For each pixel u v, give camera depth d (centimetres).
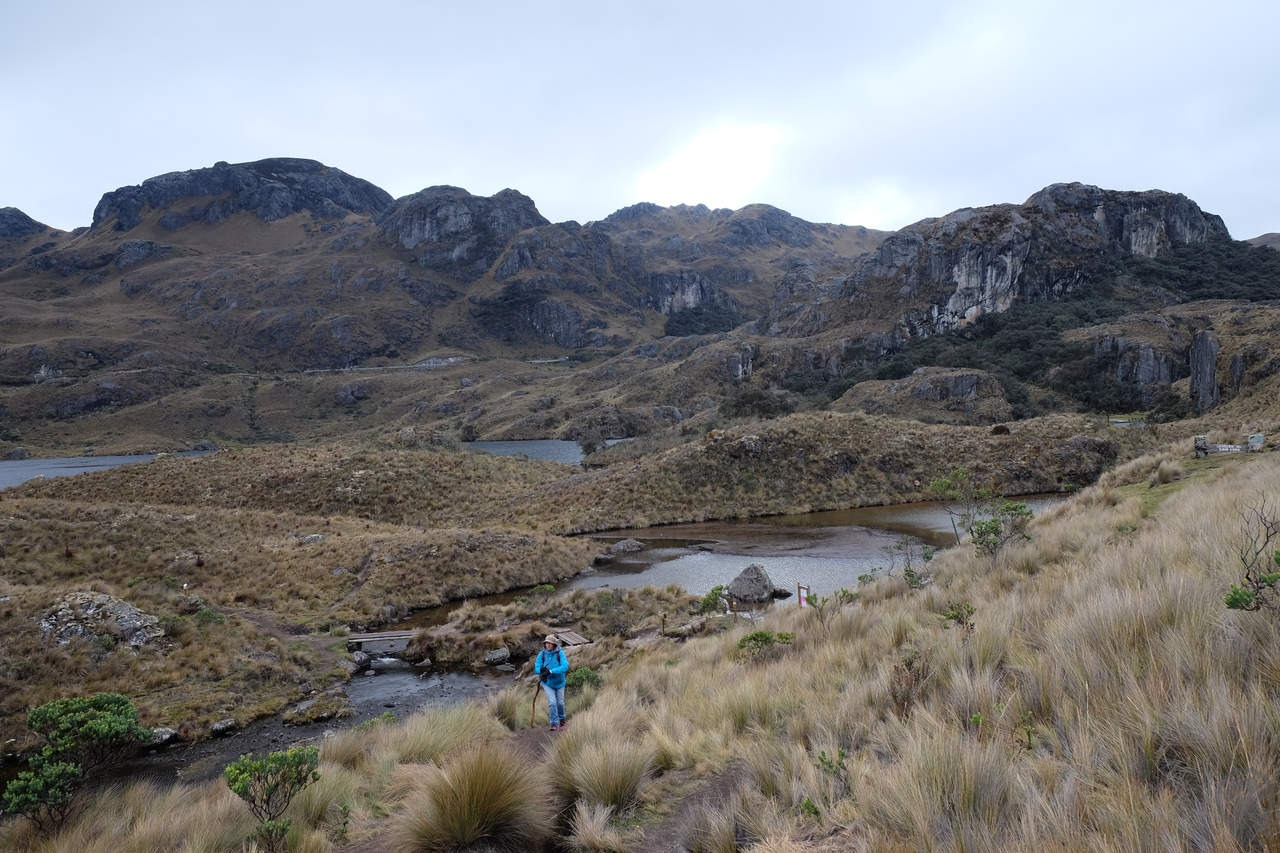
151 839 688
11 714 1467
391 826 583
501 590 2938
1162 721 345
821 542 3559
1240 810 258
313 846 602
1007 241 18212
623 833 484
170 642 1852
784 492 4884
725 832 409
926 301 18512
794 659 949
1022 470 5062
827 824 386
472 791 505
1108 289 18488
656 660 1437
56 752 840
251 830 663
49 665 1633
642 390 19888
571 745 668
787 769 480
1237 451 2356
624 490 4875
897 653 747
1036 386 13312
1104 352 13000
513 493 5375
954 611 802
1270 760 282
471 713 1065
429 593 2794
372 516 4772
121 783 1226
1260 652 393
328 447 6272
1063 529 1447
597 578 3092
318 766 857
